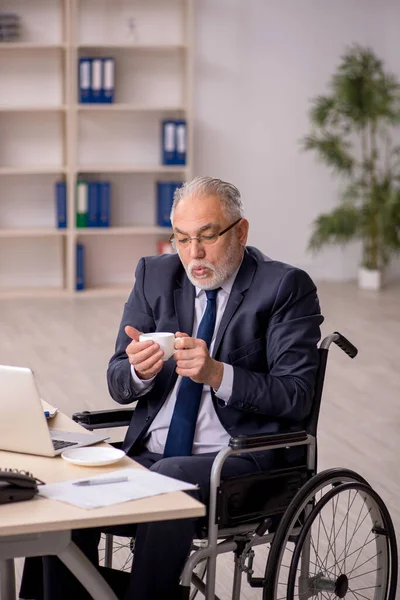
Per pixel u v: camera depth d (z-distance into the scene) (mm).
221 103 8914
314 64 8977
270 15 8852
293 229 9188
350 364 6207
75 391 5453
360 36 9023
